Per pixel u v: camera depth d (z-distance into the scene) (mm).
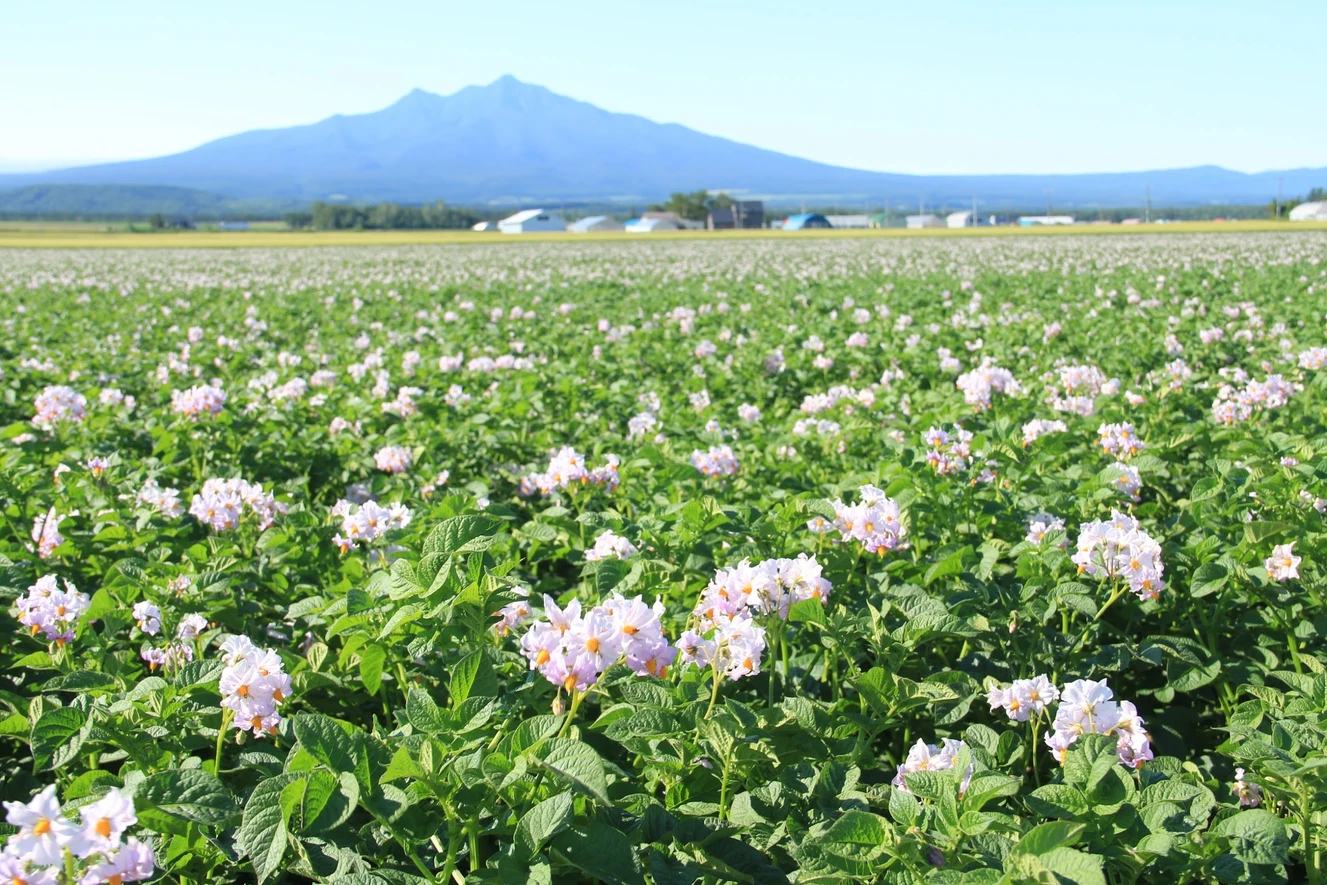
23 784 4496
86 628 4996
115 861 2701
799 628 5246
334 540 6121
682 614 5105
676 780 3877
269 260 57844
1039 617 5090
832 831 3125
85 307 29281
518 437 10422
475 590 4090
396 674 4680
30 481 7633
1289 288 25328
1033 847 2768
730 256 54719
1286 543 5641
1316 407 10008
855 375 15617
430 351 17422
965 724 5027
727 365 15555
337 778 3074
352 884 3012
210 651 5309
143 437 10727
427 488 7879
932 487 6500
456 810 3186
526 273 41719
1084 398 9766
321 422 11133
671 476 7340
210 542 6254
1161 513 7414
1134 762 3648
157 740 3809
